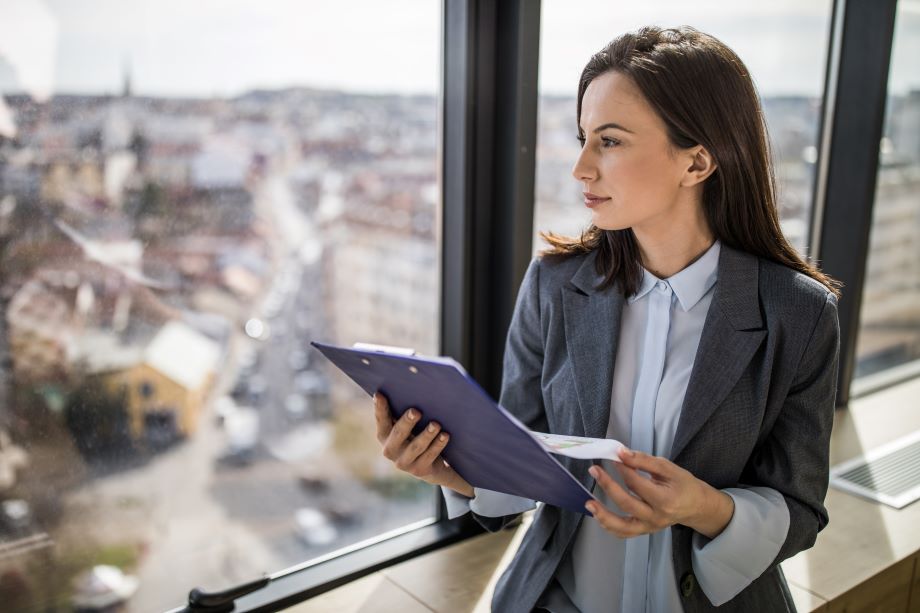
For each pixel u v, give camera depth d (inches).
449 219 69.1
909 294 110.3
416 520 74.4
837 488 79.7
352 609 60.0
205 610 53.9
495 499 50.1
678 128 42.2
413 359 36.5
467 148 66.6
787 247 47.3
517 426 35.7
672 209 45.4
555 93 70.7
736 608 46.6
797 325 44.1
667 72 41.8
